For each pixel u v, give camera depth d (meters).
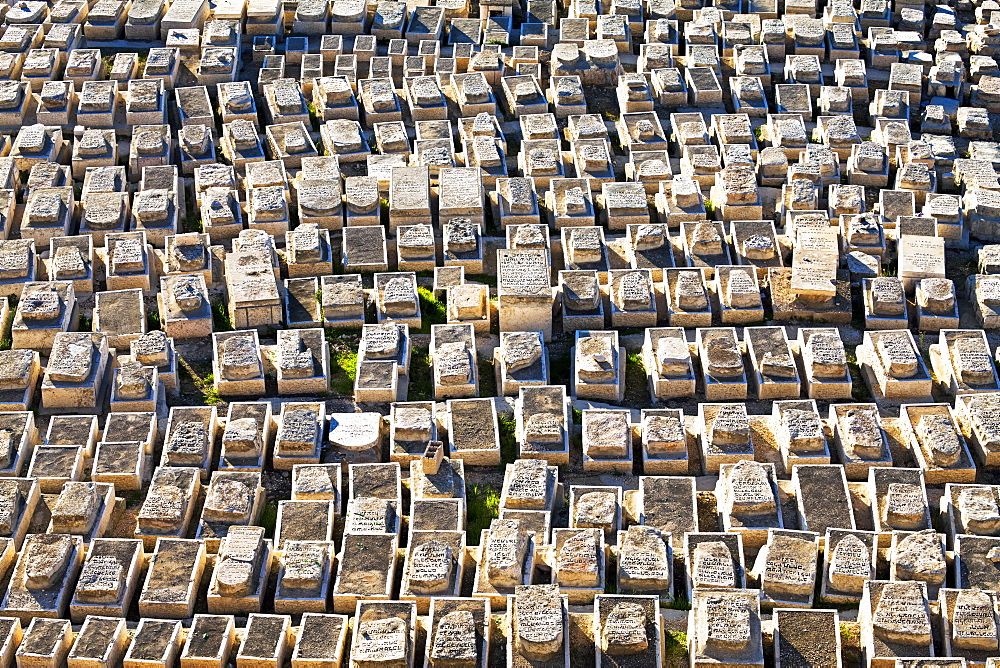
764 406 46.50
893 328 49.66
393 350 47.50
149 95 62.34
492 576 38.12
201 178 57.06
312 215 55.28
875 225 53.84
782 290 51.16
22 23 70.12
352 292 50.50
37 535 39.31
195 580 38.47
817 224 54.19
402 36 71.06
